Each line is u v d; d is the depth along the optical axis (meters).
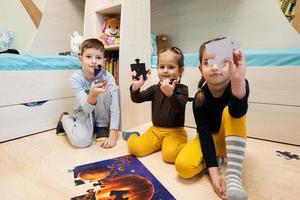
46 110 1.39
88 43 1.19
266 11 1.59
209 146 0.82
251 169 0.88
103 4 1.55
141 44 1.46
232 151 0.74
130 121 1.42
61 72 1.44
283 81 1.09
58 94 1.45
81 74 1.24
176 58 1.00
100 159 0.98
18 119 1.27
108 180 0.81
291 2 1.50
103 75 1.13
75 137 1.10
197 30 1.89
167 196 0.71
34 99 1.33
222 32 1.78
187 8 1.90
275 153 1.02
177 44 2.01
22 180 0.82
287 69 1.07
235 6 1.69
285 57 1.08
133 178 0.82
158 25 2.08
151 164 0.94
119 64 1.32
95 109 1.25
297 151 1.04
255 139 1.20
